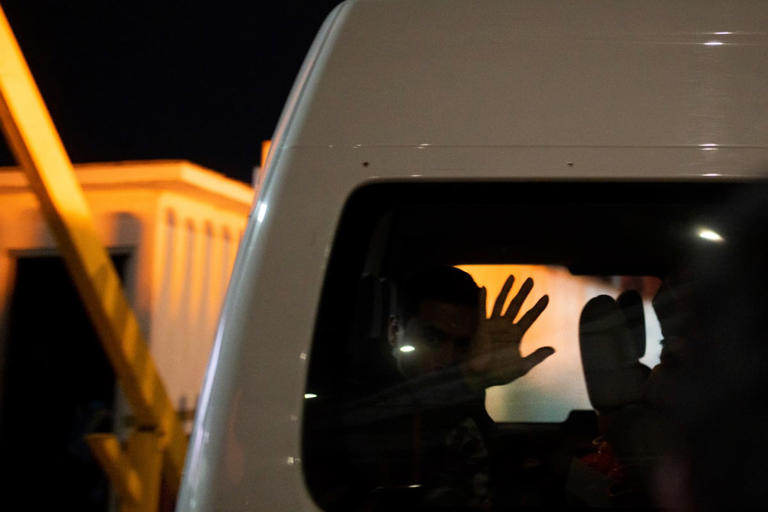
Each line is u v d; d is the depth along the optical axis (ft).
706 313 5.44
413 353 6.75
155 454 15.31
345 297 6.69
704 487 4.97
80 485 23.34
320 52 7.18
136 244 22.48
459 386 6.75
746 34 7.16
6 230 23.68
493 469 6.63
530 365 6.81
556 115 6.94
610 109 6.96
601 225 6.84
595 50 7.09
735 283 5.37
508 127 6.92
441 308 6.81
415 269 6.83
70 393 23.79
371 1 7.30
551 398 6.77
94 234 14.76
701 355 5.28
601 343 6.82
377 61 7.05
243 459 6.43
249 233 6.93
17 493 23.30
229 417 6.49
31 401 23.70
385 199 6.83
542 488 6.61
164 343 22.47
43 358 23.91
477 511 6.53
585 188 6.85
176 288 23.02
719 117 6.95
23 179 23.56
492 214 6.86
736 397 4.92
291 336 6.61
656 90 7.00
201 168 23.47
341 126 6.91
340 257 6.73
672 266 6.77
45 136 13.97
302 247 6.72
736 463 4.83
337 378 6.59
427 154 6.86
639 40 7.13
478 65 7.04
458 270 6.86
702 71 7.05
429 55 7.06
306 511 6.37
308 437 6.49
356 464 6.50
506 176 6.84
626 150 6.88
